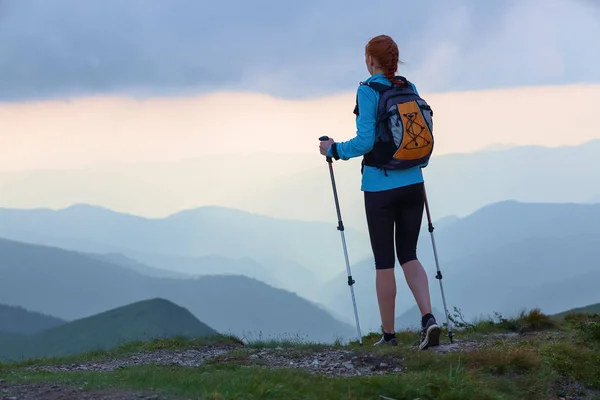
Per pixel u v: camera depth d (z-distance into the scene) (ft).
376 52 18.11
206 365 17.80
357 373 16.92
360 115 18.08
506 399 15.43
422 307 18.43
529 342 19.34
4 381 15.92
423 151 17.98
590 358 17.70
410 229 18.58
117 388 14.92
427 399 15.12
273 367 17.46
